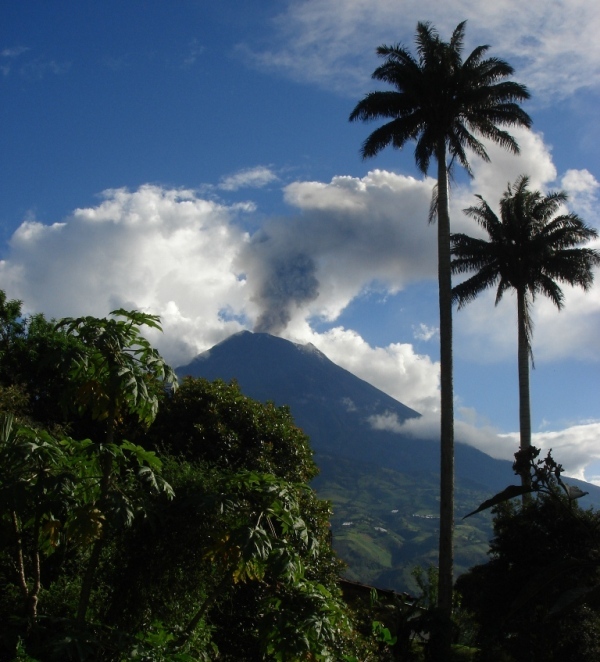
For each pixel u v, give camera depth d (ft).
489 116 94.17
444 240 90.53
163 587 27.68
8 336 72.18
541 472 21.85
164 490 26.37
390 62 94.32
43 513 23.76
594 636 58.18
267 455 60.49
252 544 25.89
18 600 26.89
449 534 80.12
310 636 26.71
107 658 24.00
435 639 67.97
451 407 84.89
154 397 26.43
